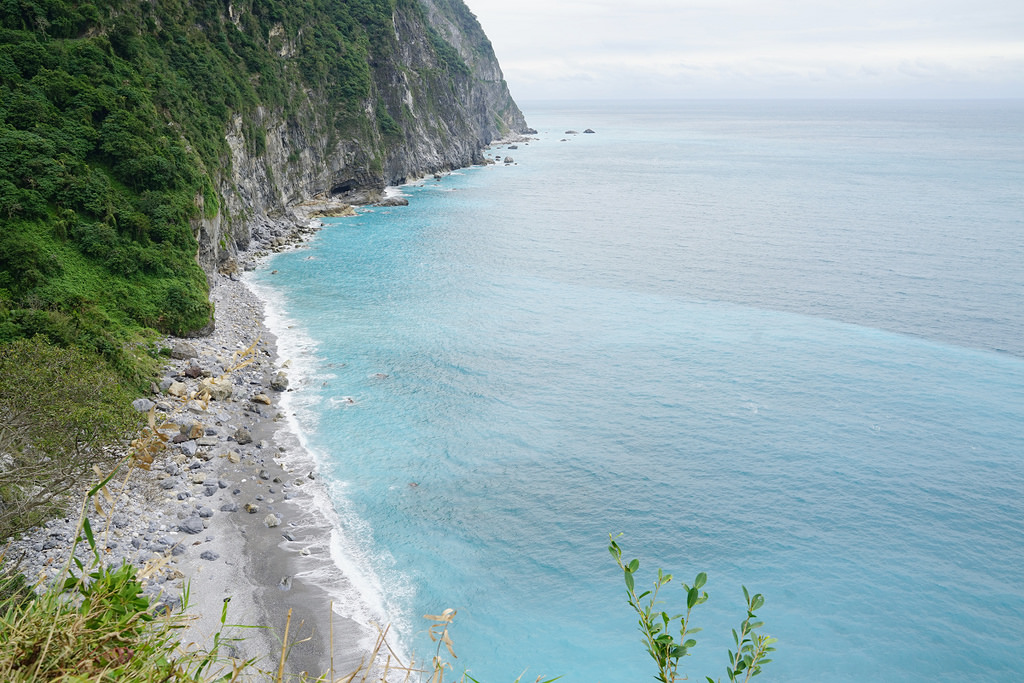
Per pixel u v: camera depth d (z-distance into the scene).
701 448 54.41
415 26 189.00
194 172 75.62
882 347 76.38
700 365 70.31
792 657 35.66
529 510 45.62
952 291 96.00
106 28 81.38
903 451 55.00
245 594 35.44
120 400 40.69
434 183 179.38
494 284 94.88
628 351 73.12
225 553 38.00
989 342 78.25
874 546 44.06
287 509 43.09
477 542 42.19
